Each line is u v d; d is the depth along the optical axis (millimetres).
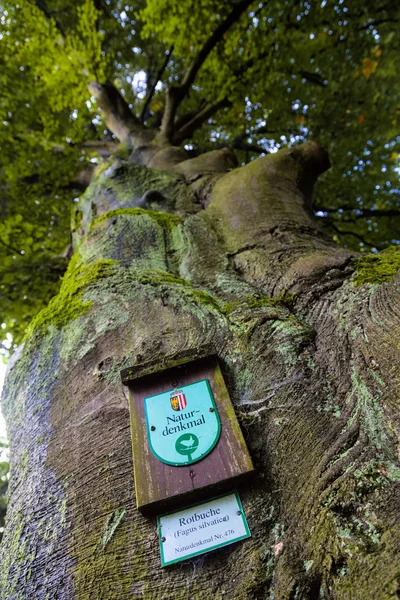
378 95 6461
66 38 6184
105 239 2365
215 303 1702
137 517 1102
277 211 2439
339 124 7125
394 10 6242
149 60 8289
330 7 6211
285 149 3162
